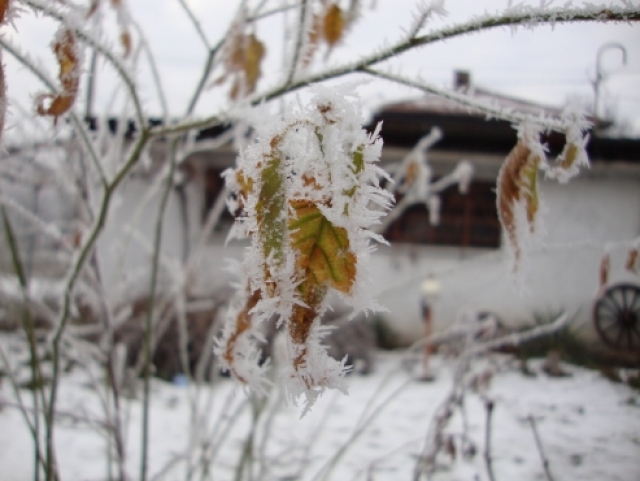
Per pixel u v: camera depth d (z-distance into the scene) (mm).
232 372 348
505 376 2375
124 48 664
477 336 1384
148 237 2990
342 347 2639
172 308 960
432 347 3104
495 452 1426
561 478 1197
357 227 220
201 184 3107
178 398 1975
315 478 826
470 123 2967
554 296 3160
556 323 1009
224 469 1317
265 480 1000
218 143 863
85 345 877
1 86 278
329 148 220
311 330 224
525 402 1958
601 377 2404
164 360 2201
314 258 221
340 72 392
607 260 598
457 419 1790
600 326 2922
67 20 366
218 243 3137
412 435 1745
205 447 810
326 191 221
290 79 410
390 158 3441
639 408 1759
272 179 221
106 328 769
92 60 715
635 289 2881
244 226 323
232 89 623
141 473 742
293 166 223
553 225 3148
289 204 222
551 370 2469
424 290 2686
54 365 599
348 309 2787
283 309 221
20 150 839
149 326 742
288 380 224
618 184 3084
